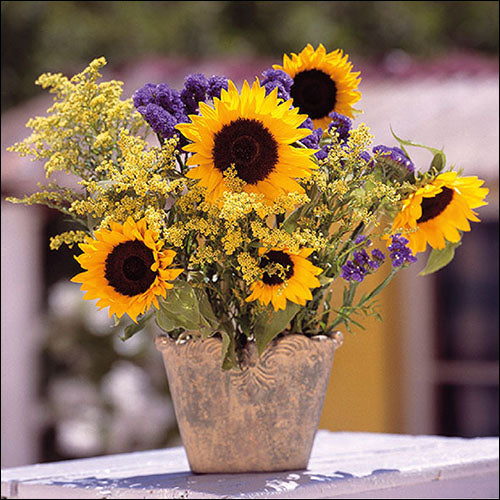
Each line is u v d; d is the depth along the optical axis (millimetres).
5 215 5539
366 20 11258
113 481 2400
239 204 2207
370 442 2746
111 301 2223
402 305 4930
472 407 5086
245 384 2363
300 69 2387
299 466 2408
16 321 5617
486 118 5020
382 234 2326
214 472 2400
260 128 2242
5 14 10469
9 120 6594
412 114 5266
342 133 2354
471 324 5105
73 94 2350
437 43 11352
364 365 4883
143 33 10898
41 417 5535
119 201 2270
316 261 2312
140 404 5340
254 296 2268
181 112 2316
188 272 2297
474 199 2340
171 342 2383
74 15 10766
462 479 2514
